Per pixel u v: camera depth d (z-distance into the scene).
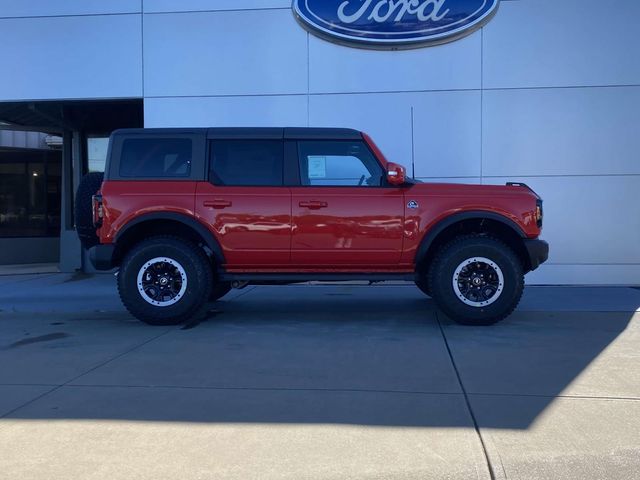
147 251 7.22
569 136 10.58
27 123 13.59
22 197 15.49
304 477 3.41
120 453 3.71
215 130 7.34
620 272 10.59
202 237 7.20
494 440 3.85
